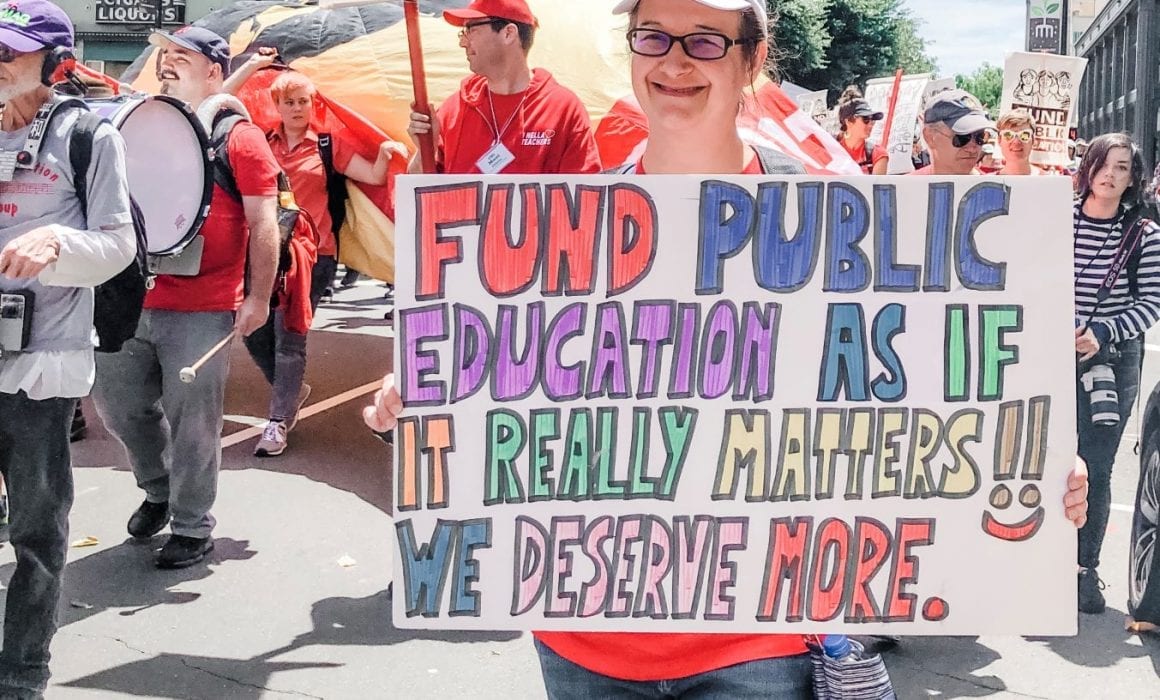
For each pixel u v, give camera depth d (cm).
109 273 323
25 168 323
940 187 196
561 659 205
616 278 198
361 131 643
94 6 2344
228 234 453
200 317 453
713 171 214
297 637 416
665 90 209
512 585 200
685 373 198
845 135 917
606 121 628
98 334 352
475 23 453
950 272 198
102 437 671
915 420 198
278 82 615
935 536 199
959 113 436
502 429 199
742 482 198
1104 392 439
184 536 474
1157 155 4541
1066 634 200
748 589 199
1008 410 198
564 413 199
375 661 398
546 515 200
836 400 198
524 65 466
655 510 199
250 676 385
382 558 492
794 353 198
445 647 411
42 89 331
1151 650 418
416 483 200
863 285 198
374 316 1133
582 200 197
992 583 199
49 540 329
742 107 229
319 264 640
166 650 402
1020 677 396
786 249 197
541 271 198
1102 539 452
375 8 681
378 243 657
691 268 198
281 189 512
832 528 199
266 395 783
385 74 648
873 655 200
